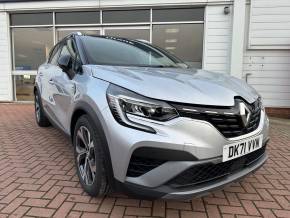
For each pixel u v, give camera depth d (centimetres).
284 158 441
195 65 920
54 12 977
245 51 885
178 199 237
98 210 282
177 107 242
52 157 428
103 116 260
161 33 927
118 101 254
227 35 881
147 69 324
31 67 1024
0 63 1021
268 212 284
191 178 242
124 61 360
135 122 243
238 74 873
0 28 1003
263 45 873
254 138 274
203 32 902
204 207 291
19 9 974
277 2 854
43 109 512
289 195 319
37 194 313
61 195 310
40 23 995
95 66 317
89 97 282
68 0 939
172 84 267
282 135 600
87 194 310
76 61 355
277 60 877
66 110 361
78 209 283
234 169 266
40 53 1011
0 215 274
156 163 240
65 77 373
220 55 892
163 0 891
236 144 256
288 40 863
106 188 281
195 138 238
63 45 455
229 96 267
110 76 282
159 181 238
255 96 306
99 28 959
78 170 326
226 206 294
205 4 877
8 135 556
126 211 281
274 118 843
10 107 924
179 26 914
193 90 262
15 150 462
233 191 326
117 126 249
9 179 351
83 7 933
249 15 867
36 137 539
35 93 600
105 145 260
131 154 242
